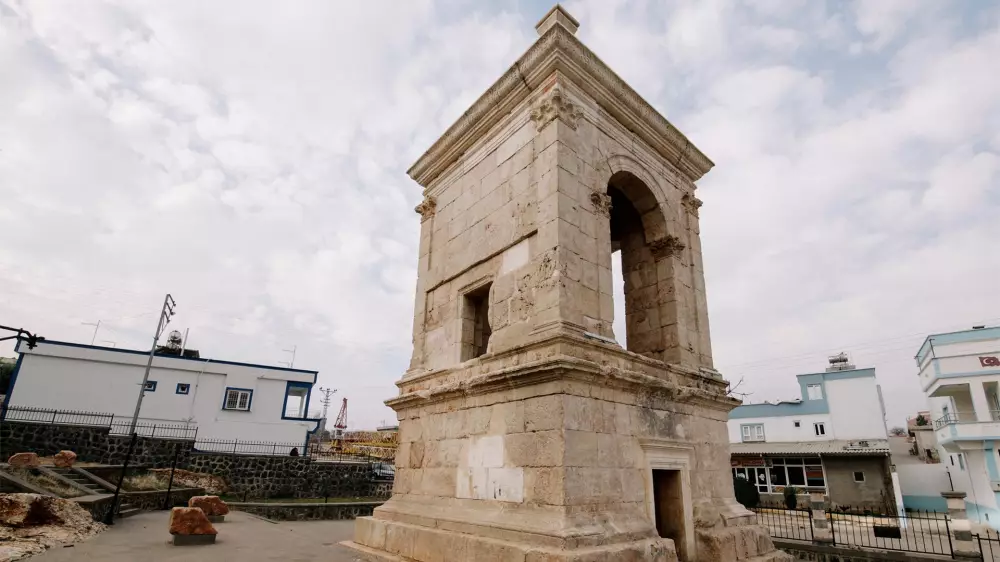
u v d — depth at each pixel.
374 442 54.69
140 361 32.56
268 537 14.69
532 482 9.52
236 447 33.81
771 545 12.80
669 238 14.08
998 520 29.41
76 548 10.84
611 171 12.88
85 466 21.81
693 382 12.91
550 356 9.86
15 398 29.22
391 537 11.95
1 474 13.76
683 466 11.58
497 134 13.76
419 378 13.76
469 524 10.16
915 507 37.56
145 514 19.11
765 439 45.56
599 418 9.99
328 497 30.44
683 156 15.32
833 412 42.91
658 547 9.55
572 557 8.08
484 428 10.99
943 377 33.19
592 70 12.65
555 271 10.63
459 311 13.58
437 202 15.84
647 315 14.14
